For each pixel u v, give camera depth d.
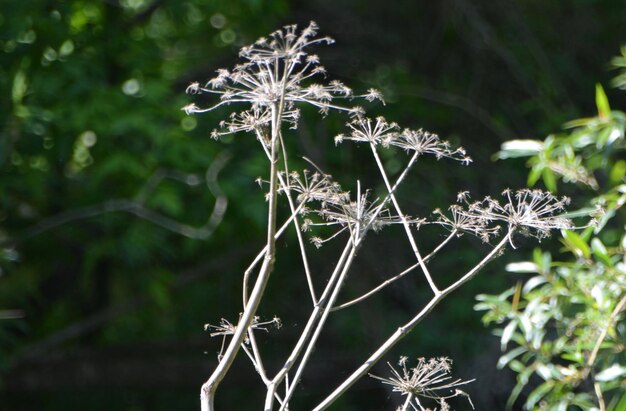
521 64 9.19
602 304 4.12
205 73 8.94
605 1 9.26
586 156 5.09
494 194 8.58
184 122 8.17
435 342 7.95
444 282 8.25
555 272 4.69
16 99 7.84
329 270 8.65
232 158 8.16
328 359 8.75
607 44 9.27
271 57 2.49
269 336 8.98
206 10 9.26
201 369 9.49
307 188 2.80
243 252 8.98
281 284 9.01
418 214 8.37
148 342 9.55
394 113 9.09
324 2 9.40
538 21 9.44
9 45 7.87
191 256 9.09
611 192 4.63
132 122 7.71
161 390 9.60
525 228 2.73
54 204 8.45
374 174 8.66
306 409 8.78
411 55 9.48
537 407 4.53
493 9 9.40
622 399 4.14
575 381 4.21
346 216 2.75
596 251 4.13
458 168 8.67
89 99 7.91
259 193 7.89
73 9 8.20
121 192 8.27
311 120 8.62
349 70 9.24
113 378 9.36
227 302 9.60
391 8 9.50
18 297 8.98
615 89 9.13
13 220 8.38
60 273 9.15
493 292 7.77
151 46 8.90
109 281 9.27
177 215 8.20
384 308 8.50
